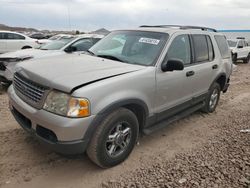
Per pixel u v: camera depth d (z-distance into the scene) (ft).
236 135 16.16
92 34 29.94
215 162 12.64
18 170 11.39
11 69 23.15
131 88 11.56
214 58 18.79
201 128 17.37
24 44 50.60
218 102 22.43
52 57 13.88
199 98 17.57
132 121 12.00
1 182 10.54
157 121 13.93
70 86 9.95
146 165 12.30
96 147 10.83
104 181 11.01
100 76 10.94
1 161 11.93
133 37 14.89
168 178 11.21
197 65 16.40
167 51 13.74
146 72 12.39
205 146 14.56
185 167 12.15
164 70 13.25
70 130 9.83
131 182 10.92
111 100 10.66
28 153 12.75
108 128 10.91
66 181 10.92
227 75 20.92
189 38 15.99
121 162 12.30
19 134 14.67
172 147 14.37
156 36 14.44
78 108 9.85
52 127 9.98
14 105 11.94
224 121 18.90
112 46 15.05
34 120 10.58
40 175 11.19
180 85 14.74
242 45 64.85
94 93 10.18
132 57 13.73
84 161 12.38
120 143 11.85
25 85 11.45
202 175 11.48
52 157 12.55
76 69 11.46
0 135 14.47
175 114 15.72
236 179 11.23
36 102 10.66
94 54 14.97
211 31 19.27
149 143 14.70
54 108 10.08
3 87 24.91
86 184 10.79
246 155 13.34
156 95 13.10
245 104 24.07
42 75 10.84
